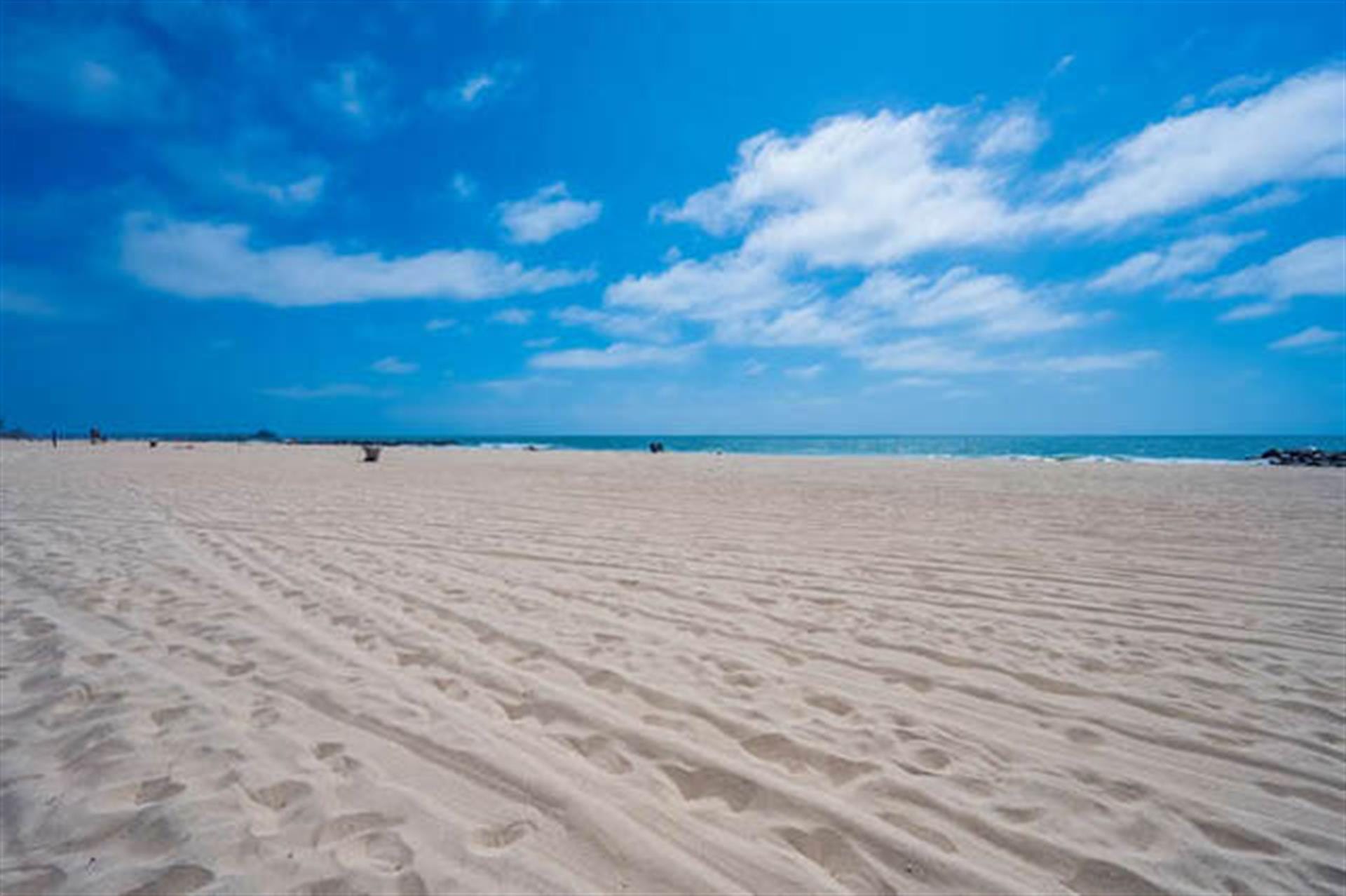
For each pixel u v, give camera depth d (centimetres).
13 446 3444
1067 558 603
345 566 555
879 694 313
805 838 204
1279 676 336
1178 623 418
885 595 484
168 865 182
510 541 686
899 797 228
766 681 327
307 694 298
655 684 320
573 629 401
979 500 1060
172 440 6062
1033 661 355
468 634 389
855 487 1289
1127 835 210
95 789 217
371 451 2277
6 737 253
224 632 381
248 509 897
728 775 239
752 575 541
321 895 172
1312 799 231
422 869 183
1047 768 249
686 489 1248
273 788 221
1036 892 185
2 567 532
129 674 317
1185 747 266
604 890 178
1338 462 2286
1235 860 200
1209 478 1510
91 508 873
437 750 250
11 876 176
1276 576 531
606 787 229
